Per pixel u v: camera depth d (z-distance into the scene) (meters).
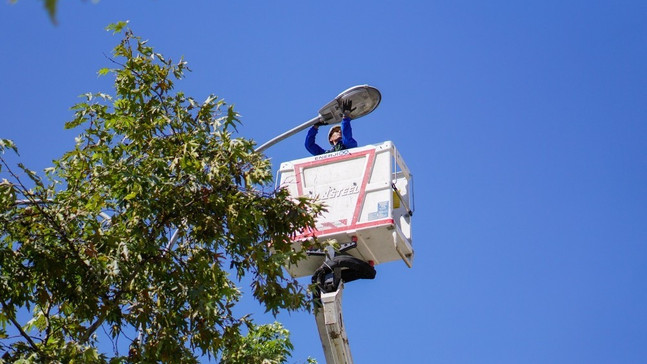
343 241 10.94
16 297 8.46
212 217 9.16
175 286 9.01
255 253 9.08
